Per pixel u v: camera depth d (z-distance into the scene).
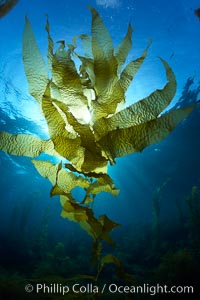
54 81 1.05
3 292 7.44
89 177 1.05
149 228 18.52
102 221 1.05
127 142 0.94
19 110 15.75
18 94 14.17
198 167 23.16
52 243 20.94
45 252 14.27
